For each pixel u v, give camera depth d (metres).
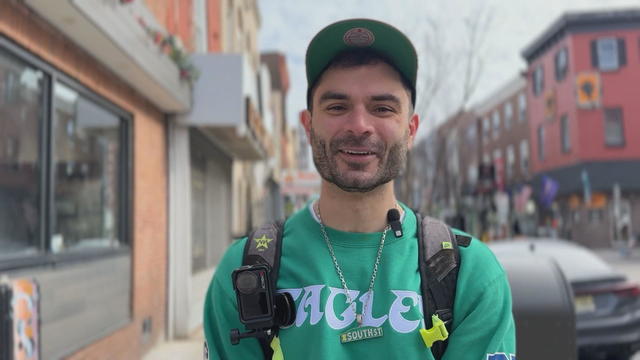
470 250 1.61
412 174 20.55
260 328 1.52
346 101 1.61
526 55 33.91
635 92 28.47
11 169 3.87
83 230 5.21
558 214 31.66
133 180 6.52
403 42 1.58
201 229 9.77
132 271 6.39
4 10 3.68
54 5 3.94
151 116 7.28
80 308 4.86
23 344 3.38
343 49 1.62
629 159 28.34
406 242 1.60
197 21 10.45
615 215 28.91
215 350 1.65
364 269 1.56
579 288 5.86
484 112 41.53
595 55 28.69
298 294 1.55
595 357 6.19
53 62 4.42
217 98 7.96
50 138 4.39
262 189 23.36
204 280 9.69
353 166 1.59
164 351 7.05
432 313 1.53
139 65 5.52
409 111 1.68
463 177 33.56
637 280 15.46
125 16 5.06
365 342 1.48
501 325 1.53
